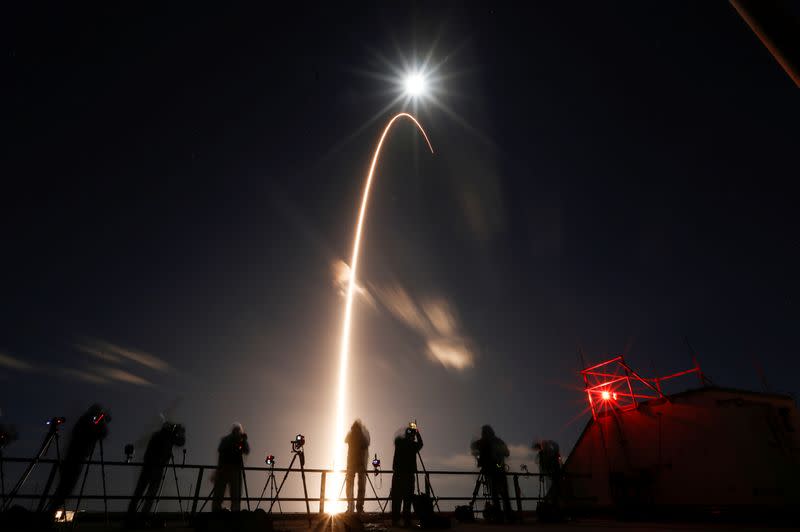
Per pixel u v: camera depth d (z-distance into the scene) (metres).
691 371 12.48
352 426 9.66
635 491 12.12
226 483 8.29
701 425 11.22
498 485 9.88
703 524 9.83
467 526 8.85
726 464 10.52
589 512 12.83
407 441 9.09
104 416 7.85
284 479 8.81
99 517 9.07
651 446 12.19
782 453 9.90
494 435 10.30
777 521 9.23
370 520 9.27
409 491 8.51
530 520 10.65
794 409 11.46
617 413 13.31
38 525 6.51
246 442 8.84
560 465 12.48
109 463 7.45
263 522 6.33
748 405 10.55
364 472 9.22
